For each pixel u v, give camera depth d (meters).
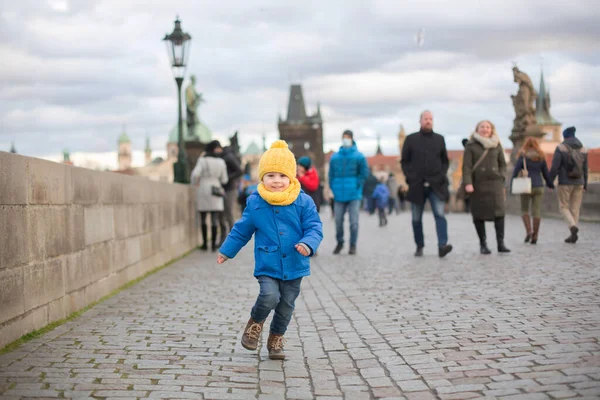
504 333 5.88
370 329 6.53
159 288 9.66
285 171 5.45
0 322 5.56
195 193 17.48
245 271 11.91
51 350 5.62
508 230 19.28
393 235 20.66
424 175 12.91
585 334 5.59
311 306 8.08
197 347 5.88
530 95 29.83
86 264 8.00
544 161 13.96
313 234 5.38
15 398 4.28
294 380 4.87
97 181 8.50
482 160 12.66
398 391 4.52
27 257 6.15
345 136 14.43
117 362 5.28
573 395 4.07
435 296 8.14
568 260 10.70
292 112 184.12
